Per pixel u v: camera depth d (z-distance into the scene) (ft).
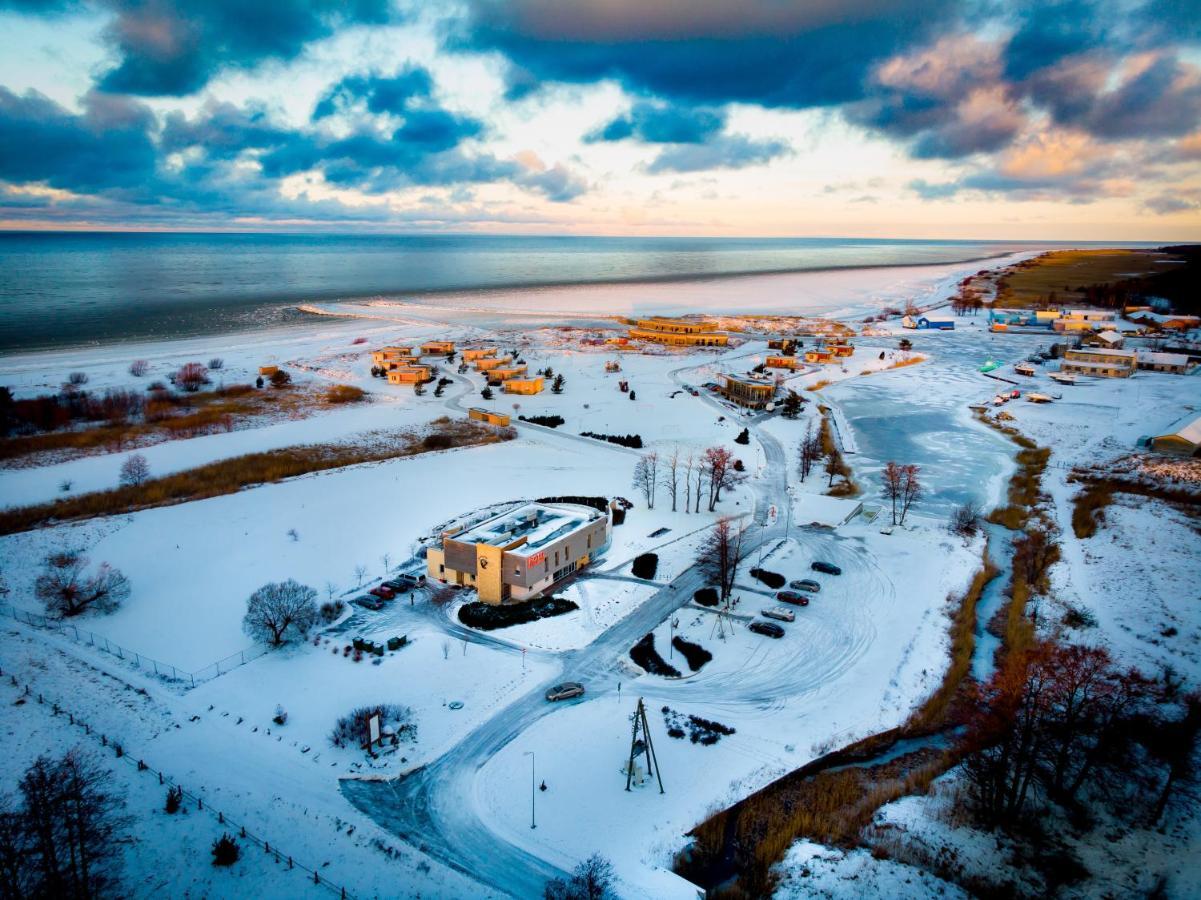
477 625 235.40
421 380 588.09
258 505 322.75
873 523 321.93
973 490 366.22
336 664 212.64
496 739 182.60
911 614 243.60
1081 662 189.67
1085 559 282.36
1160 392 538.06
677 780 169.48
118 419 456.04
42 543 276.00
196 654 216.33
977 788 165.48
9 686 191.21
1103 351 625.41
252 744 177.68
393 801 161.27
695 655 220.23
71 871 128.67
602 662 217.15
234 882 135.95
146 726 181.16
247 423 463.42
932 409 522.88
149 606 240.73
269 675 206.80
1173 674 205.87
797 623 237.86
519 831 153.58
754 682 208.44
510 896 136.77
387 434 447.42
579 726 188.24
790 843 151.33
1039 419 483.10
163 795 157.58
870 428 477.36
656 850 148.77
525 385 554.05
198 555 274.77
